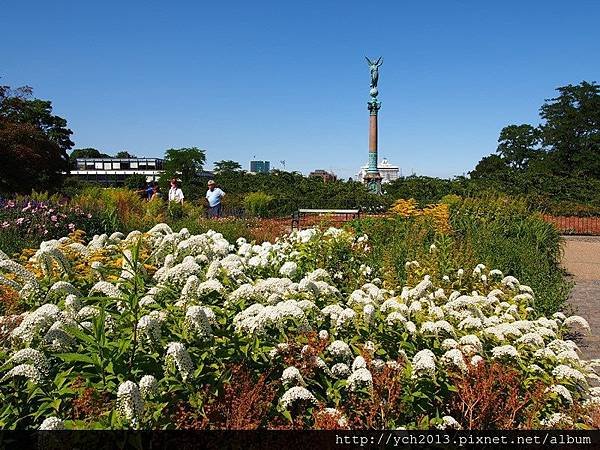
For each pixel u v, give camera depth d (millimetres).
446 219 11719
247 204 30359
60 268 4664
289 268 5688
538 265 9047
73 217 12336
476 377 3666
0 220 11203
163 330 3404
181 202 19391
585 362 4602
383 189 39438
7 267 3805
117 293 3598
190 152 49438
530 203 26297
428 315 4547
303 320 3607
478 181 35031
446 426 3297
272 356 3398
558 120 60094
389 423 3238
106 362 3027
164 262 5160
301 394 3105
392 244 9602
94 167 94625
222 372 3152
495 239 10422
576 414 3793
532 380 3934
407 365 3543
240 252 6957
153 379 2830
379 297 4691
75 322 3266
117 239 6402
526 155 66062
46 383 2971
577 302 9758
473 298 5113
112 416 2691
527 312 6160
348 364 3584
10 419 2877
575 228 26234
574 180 33344
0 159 29000
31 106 46031
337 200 32312
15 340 3225
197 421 2883
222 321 3607
